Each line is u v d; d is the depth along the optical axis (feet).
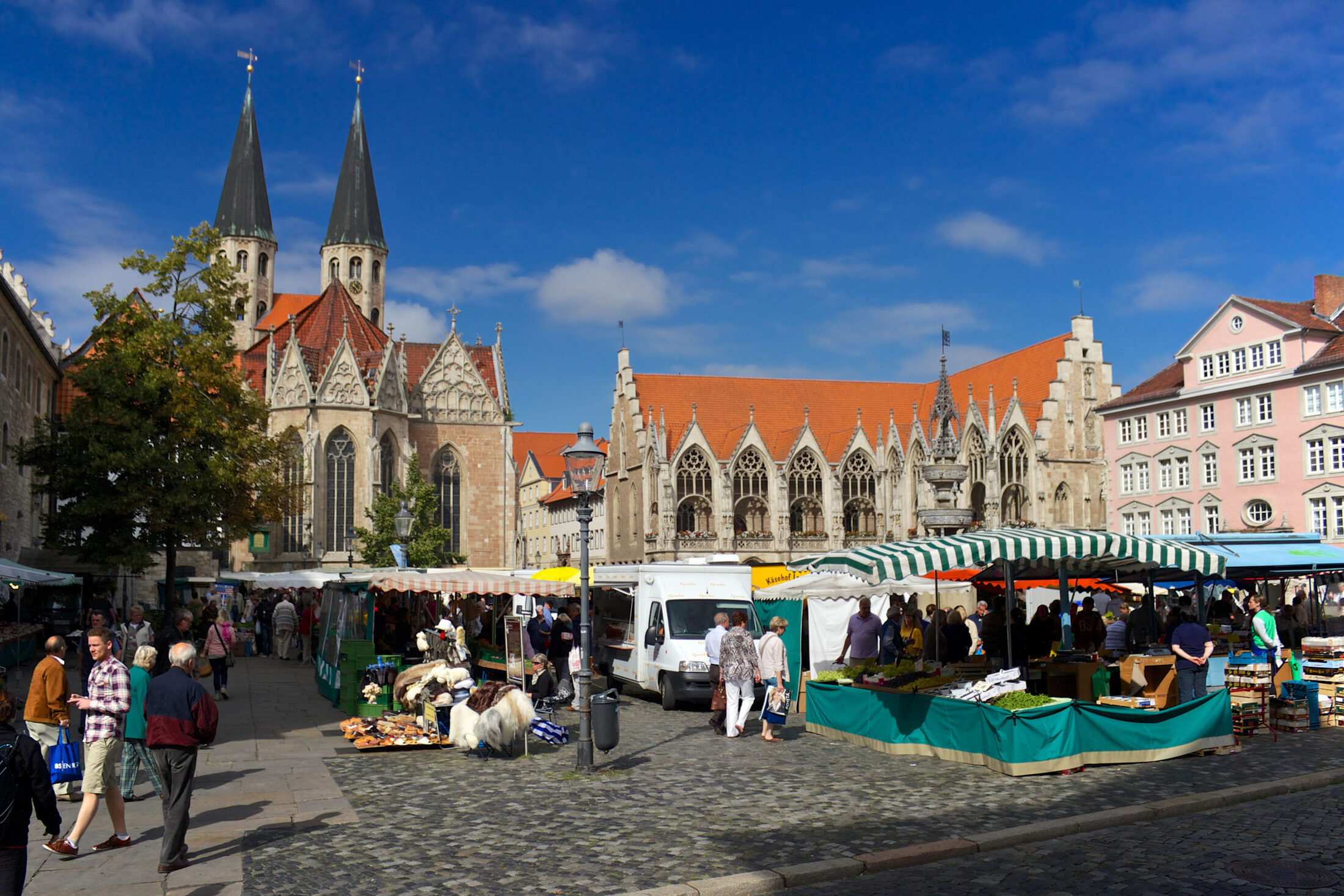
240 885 35.96
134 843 42.04
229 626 96.32
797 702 83.66
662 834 42.19
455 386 285.43
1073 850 39.42
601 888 35.12
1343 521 185.57
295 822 44.98
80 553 131.34
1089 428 255.09
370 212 359.66
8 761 26.91
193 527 132.77
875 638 77.97
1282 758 57.26
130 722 44.55
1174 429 221.46
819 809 46.26
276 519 148.77
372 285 357.61
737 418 273.75
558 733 64.08
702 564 91.71
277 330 289.74
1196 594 81.66
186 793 38.17
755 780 53.36
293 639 149.28
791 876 35.94
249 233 353.31
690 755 61.77
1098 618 89.71
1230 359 208.44
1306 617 117.39
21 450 135.44
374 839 42.01
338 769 57.98
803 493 267.18
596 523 347.77
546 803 48.34
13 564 113.09
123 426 129.49
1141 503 228.84
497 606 115.03
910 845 39.60
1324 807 45.68
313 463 255.91
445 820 45.19
